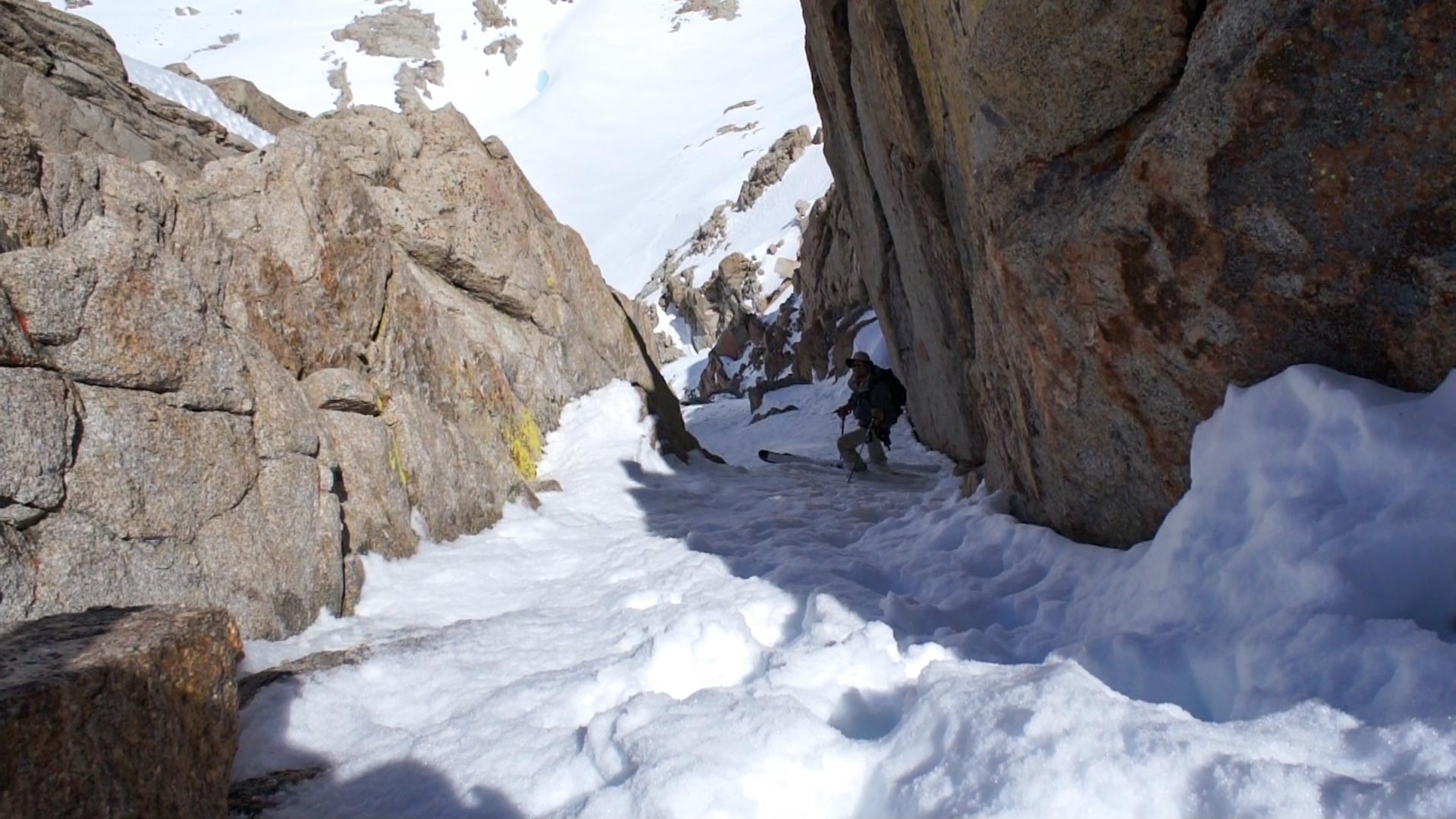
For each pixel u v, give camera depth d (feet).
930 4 16.92
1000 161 12.67
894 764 7.34
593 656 11.40
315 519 13.47
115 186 13.64
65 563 9.39
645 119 373.81
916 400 41.22
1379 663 6.58
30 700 5.30
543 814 7.70
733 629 10.86
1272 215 9.00
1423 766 5.51
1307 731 6.23
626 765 7.90
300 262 17.95
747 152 289.74
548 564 17.30
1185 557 9.43
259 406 13.01
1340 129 8.33
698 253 199.41
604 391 32.94
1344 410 8.29
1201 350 10.18
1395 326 8.46
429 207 28.50
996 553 14.73
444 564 16.39
